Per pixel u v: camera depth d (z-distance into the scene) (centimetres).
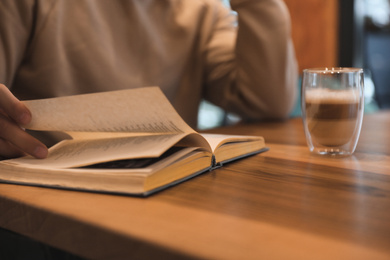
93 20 119
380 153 81
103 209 48
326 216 45
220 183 59
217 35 153
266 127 122
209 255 36
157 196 53
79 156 64
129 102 60
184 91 148
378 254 36
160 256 39
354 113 76
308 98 78
